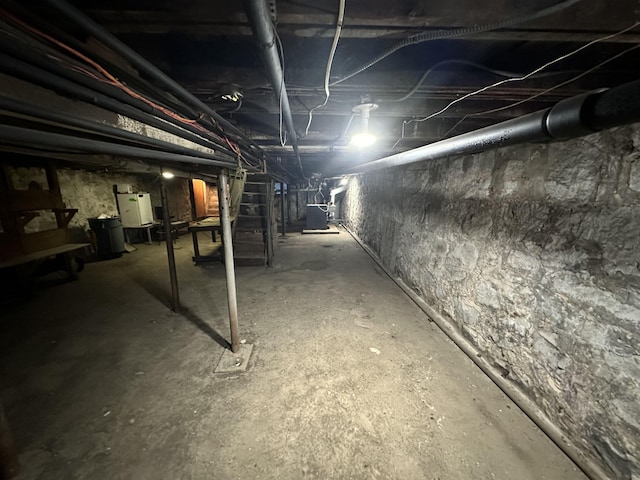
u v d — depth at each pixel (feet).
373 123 7.31
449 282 7.67
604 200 3.69
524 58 4.14
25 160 10.84
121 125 3.04
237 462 4.03
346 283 11.57
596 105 3.05
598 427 3.79
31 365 6.18
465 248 6.93
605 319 3.69
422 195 9.45
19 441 4.32
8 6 1.79
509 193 5.46
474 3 2.77
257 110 5.44
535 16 2.52
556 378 4.44
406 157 8.64
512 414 4.85
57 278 12.17
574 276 4.12
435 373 5.92
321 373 5.92
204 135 4.55
